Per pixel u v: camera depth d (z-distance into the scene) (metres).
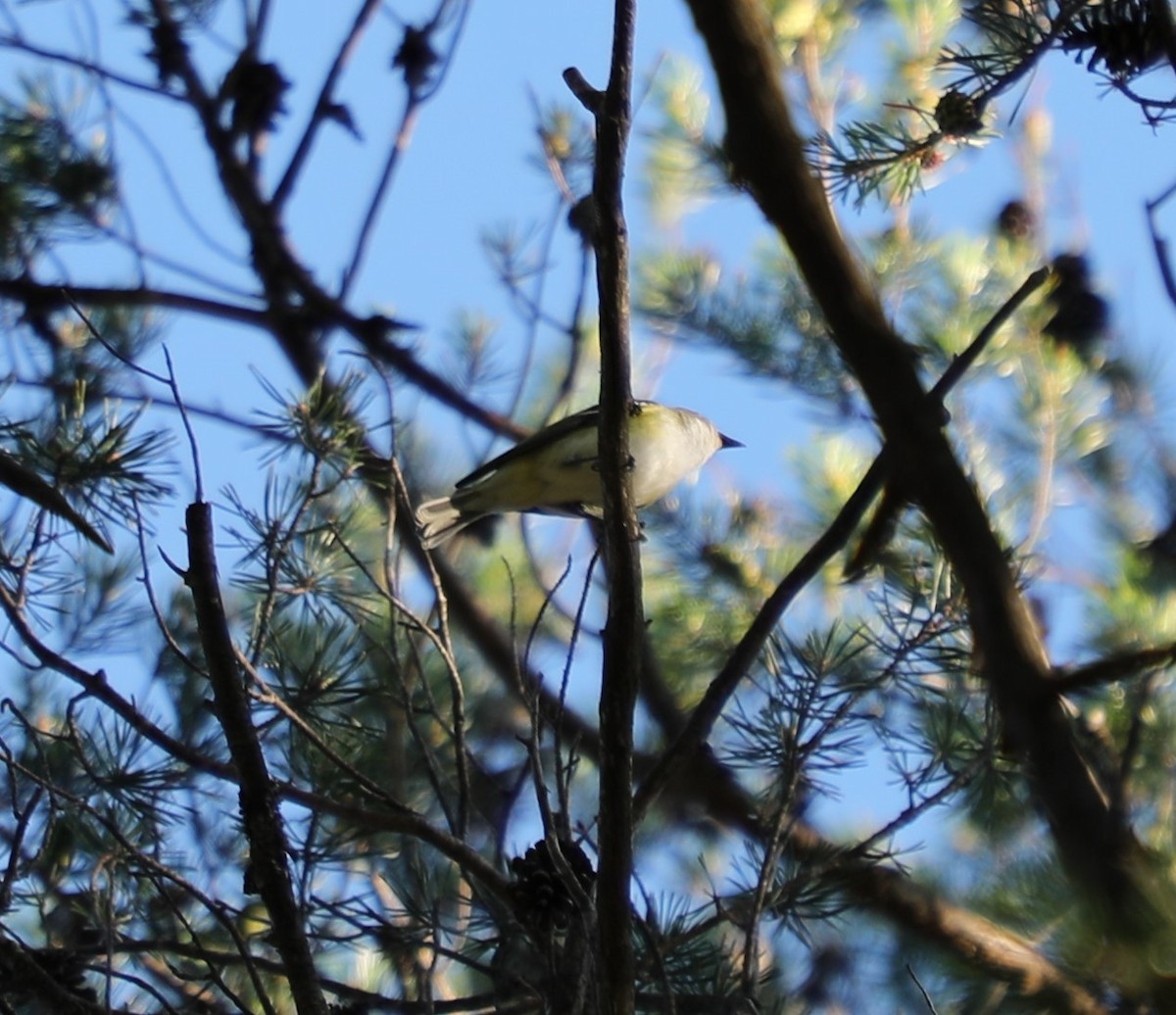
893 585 7.75
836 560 9.66
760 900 5.89
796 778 6.28
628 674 5.28
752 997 5.73
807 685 6.79
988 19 7.55
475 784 8.27
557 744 5.86
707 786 8.14
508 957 6.57
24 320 10.11
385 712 8.09
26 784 7.28
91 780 6.95
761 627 7.01
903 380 6.88
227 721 5.62
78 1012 6.08
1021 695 6.13
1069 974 4.87
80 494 7.51
